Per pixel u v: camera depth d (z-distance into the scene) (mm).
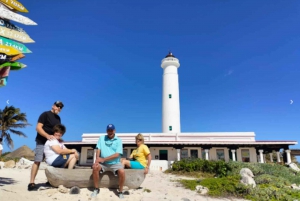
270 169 13516
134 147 24812
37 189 5250
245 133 23750
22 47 5805
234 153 22391
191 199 6449
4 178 7391
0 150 9203
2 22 5453
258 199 7203
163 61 32406
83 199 4883
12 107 33906
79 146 25078
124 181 5395
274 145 22438
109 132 5426
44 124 5441
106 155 5371
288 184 9688
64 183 5344
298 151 27734
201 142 22719
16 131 34219
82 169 5492
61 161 5410
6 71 5418
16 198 4523
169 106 30312
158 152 24422
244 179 8781
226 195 7469
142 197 5543
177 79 31969
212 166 15695
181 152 24125
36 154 5309
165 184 9273
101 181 5527
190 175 15492
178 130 29641
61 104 5723
